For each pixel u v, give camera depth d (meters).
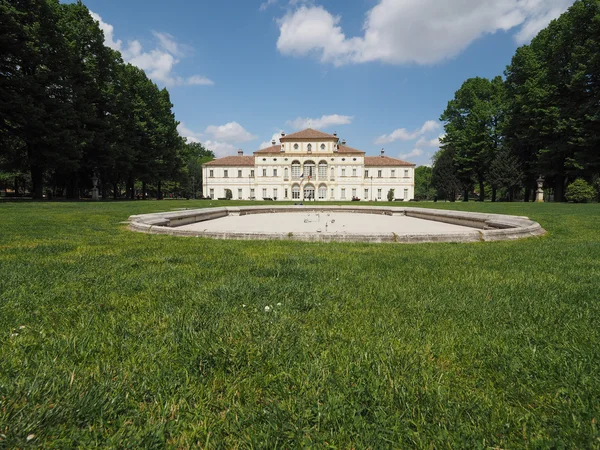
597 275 4.14
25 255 5.16
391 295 3.27
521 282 3.80
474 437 1.42
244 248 6.20
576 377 1.82
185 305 2.96
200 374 1.88
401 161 72.69
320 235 7.49
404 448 1.38
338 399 1.62
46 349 2.10
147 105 42.72
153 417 1.54
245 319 2.63
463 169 46.50
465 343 2.24
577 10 28.72
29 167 28.30
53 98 25.98
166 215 12.03
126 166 36.19
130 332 2.37
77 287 3.45
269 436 1.42
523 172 39.03
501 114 42.81
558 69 31.23
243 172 73.12
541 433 1.45
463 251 6.09
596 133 28.25
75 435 1.40
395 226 12.27
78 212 14.62
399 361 2.00
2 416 1.48
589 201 29.47
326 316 2.73
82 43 31.16
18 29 21.48
